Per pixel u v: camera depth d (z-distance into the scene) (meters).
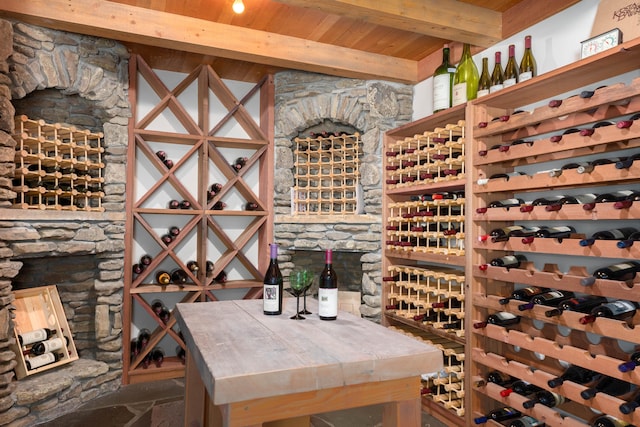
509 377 2.35
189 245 3.58
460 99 2.66
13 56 2.44
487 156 2.29
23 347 2.75
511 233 2.20
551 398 2.05
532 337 2.09
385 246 3.18
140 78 3.43
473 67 2.76
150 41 2.65
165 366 3.28
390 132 3.19
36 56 2.57
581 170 1.81
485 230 2.40
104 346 3.05
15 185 2.88
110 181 3.11
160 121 3.50
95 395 2.92
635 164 1.63
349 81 3.33
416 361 1.34
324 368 1.23
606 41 1.91
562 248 1.89
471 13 2.50
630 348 1.87
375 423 2.55
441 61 3.06
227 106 3.68
